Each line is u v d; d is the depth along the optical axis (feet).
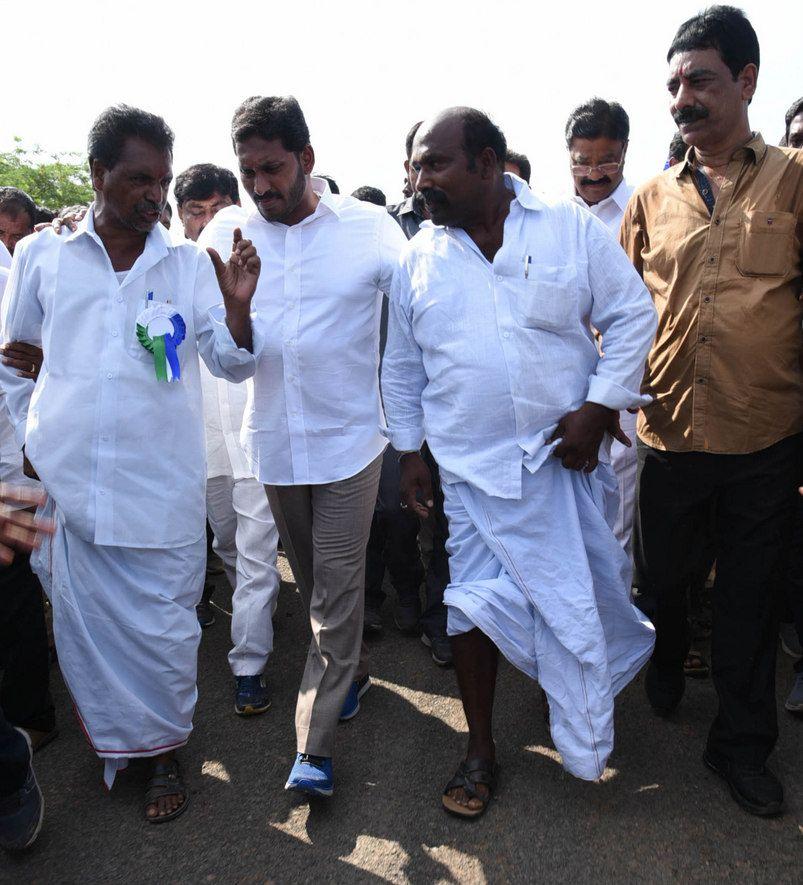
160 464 8.77
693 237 8.71
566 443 8.27
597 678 8.30
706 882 7.63
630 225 9.65
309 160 9.45
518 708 10.71
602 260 8.38
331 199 9.53
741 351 8.49
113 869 8.29
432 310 8.47
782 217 8.33
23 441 9.11
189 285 8.86
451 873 7.96
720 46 8.15
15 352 8.96
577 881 7.74
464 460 8.55
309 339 9.37
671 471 9.16
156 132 8.16
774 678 8.68
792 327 8.51
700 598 12.40
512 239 8.25
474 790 8.68
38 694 10.22
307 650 12.78
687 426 8.90
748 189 8.48
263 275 9.56
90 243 8.50
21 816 8.28
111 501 8.59
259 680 11.14
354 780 9.47
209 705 11.36
